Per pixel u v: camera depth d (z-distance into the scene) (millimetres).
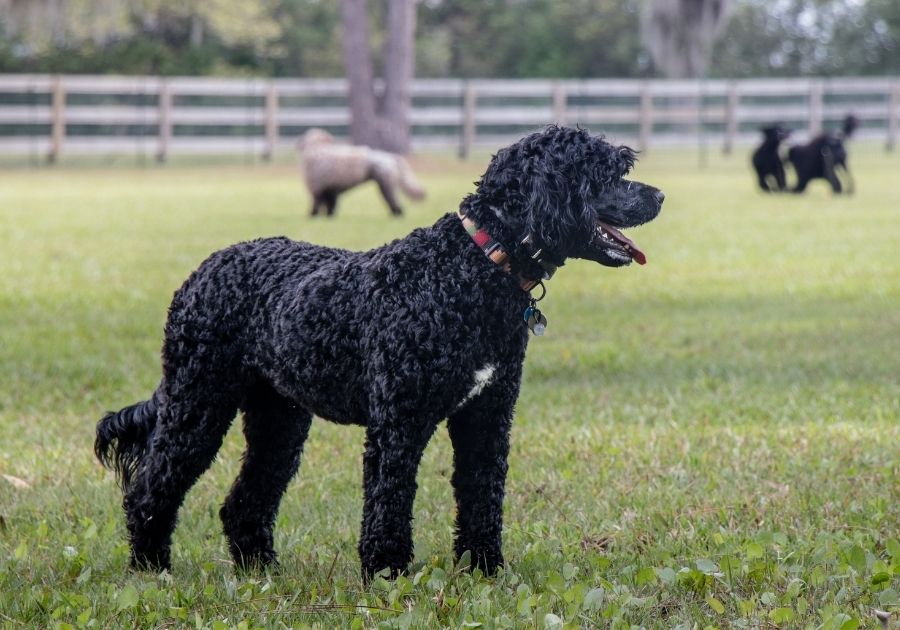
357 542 7469
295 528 7906
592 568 6832
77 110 49219
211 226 25469
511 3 68500
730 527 7594
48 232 24656
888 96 58094
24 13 48219
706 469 9086
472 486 6582
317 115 51594
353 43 46312
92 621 6020
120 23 58750
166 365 6906
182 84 49812
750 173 42625
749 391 11734
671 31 56094
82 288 17938
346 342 6289
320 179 27094
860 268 19844
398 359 6062
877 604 6211
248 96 58719
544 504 8242
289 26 64000
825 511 7875
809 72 70125
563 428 10398
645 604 6168
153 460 6906
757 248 22500
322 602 6355
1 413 11133
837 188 33781
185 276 18938
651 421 10719
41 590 6648
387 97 47062
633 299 17391
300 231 24188
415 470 6262
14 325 15188
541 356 13477
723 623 5996
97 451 7176
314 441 10117
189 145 50312
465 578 6500
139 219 27062
